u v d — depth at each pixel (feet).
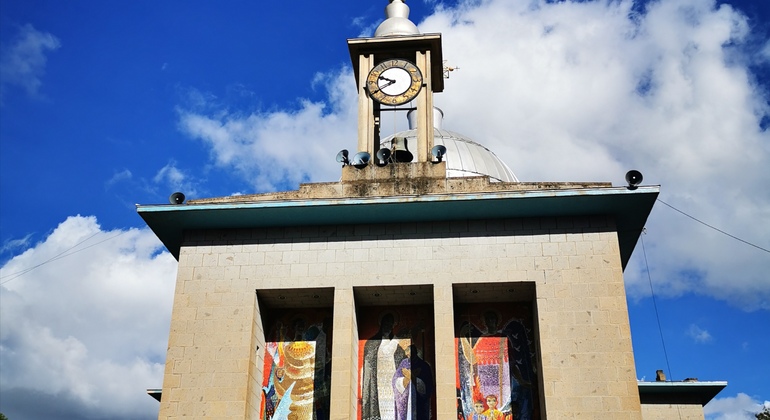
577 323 78.23
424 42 100.58
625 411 74.33
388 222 84.53
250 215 83.61
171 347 80.53
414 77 98.22
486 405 80.38
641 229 86.33
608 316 78.28
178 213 83.41
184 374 79.25
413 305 86.12
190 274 83.87
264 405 82.64
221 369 79.30
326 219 84.12
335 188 89.71
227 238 85.61
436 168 90.33
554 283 80.12
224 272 83.76
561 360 76.84
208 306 82.28
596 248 81.35
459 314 84.99
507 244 82.33
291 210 82.53
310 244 84.43
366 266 82.64
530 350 82.48
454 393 76.28
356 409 80.89
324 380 83.30
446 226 83.87
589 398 75.05
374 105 102.06
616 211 82.33
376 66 99.35
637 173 80.18
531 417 79.36
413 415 80.94
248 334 80.79
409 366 83.15
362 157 91.04
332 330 84.89
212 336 80.89
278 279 82.99
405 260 82.53
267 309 86.89
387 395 81.97
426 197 80.59
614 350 76.84
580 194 79.46
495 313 84.69
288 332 86.12
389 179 89.81
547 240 82.12
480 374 81.76
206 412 77.61
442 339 78.43
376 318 85.87
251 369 80.23
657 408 114.62
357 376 82.64
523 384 80.89
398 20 109.29
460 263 81.76
